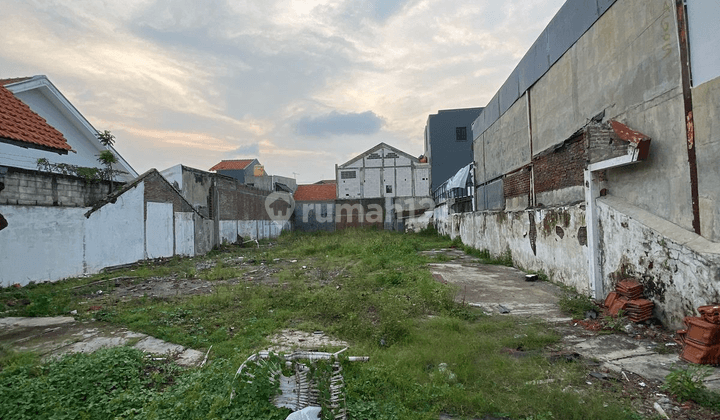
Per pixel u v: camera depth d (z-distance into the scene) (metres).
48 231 8.68
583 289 6.53
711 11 4.07
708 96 4.14
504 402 2.87
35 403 2.78
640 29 5.28
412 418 2.64
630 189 5.57
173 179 15.95
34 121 8.17
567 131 7.65
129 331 4.80
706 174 4.20
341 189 36.16
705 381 3.18
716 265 3.85
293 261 11.80
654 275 4.81
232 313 5.52
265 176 36.53
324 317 5.36
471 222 14.57
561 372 3.41
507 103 11.48
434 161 33.75
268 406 2.62
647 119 5.18
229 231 19.64
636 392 3.06
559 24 7.87
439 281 7.83
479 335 4.43
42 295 6.91
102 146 16.98
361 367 3.27
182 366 3.69
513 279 8.30
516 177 10.85
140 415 2.66
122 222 11.23
